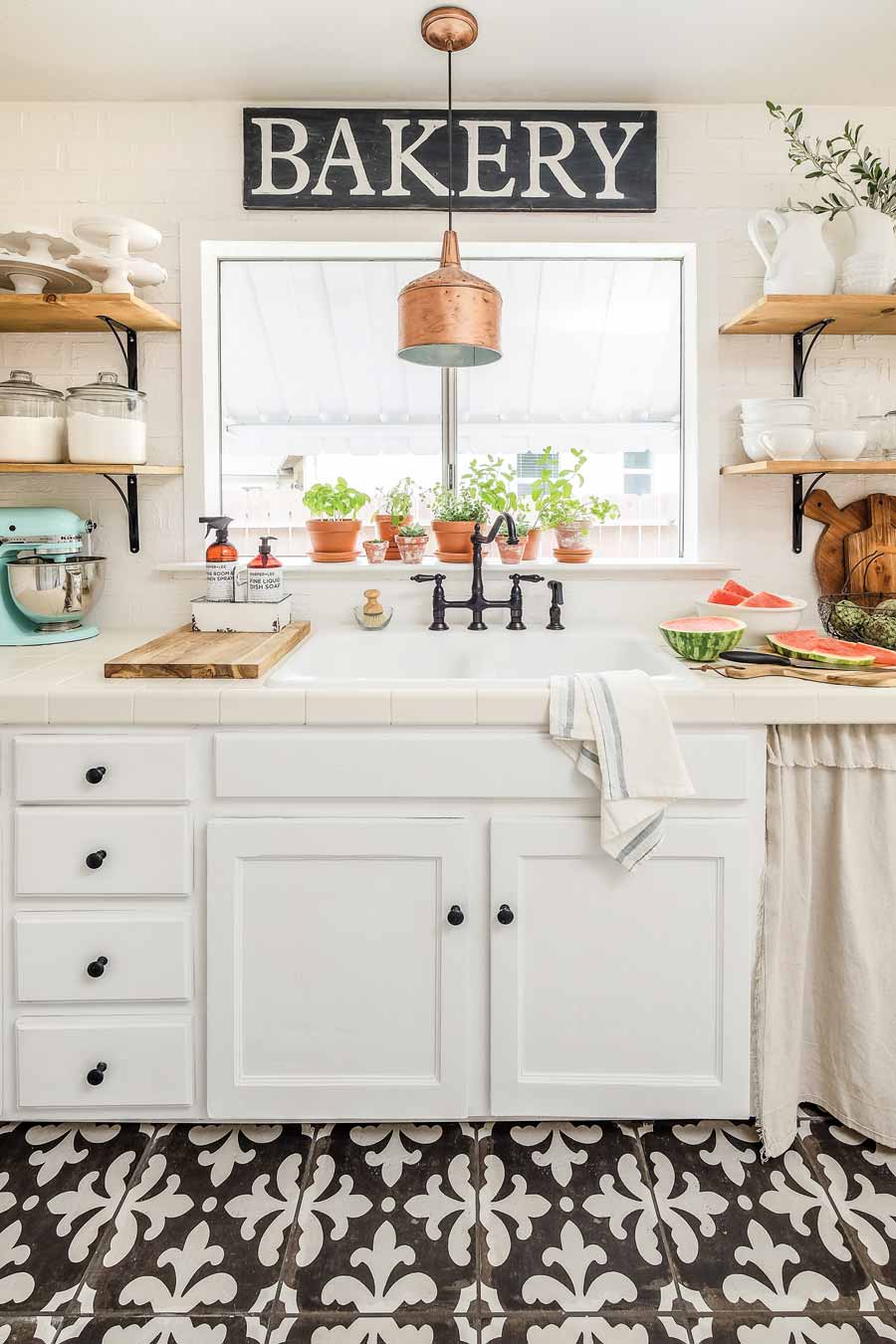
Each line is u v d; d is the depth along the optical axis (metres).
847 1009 1.54
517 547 2.20
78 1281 1.26
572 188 2.11
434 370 2.57
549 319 2.50
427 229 2.13
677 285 2.40
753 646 1.90
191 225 2.12
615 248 2.19
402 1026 1.53
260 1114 1.54
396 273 2.41
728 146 2.13
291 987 1.52
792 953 1.54
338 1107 1.54
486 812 1.50
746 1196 1.42
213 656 1.62
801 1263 1.28
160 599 2.22
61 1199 1.42
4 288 1.99
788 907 1.54
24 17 1.77
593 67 1.96
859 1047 1.53
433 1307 1.21
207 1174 1.48
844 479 2.19
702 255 2.14
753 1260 1.29
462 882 1.49
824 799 1.55
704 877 1.51
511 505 2.31
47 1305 1.22
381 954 1.51
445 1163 1.50
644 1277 1.26
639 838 1.45
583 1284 1.25
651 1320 1.19
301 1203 1.41
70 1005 1.54
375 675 2.07
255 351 2.51
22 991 1.52
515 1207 1.40
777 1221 1.37
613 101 2.11
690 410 2.24
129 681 1.54
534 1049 1.54
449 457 2.37
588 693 1.46
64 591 1.94
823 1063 1.60
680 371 2.29
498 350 1.74
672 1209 1.39
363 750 1.48
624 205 2.11
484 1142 1.56
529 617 2.22
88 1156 1.52
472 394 2.60
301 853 1.49
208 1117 1.55
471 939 1.52
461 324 1.64
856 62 1.95
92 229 1.89
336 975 1.52
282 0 1.72
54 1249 1.31
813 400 2.17
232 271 2.38
